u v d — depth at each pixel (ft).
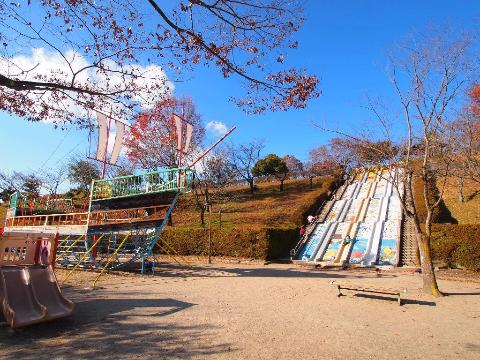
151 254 60.80
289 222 100.73
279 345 22.86
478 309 34.68
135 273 57.06
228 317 29.68
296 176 185.57
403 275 59.88
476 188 94.63
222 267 70.54
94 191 57.11
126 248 67.77
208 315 30.17
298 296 40.04
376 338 25.05
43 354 19.93
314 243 85.76
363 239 81.66
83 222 57.47
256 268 70.03
